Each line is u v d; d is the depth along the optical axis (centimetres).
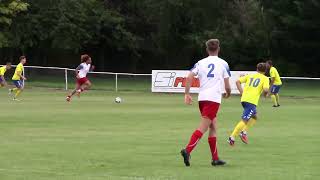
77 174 2267
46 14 12438
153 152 2909
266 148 3127
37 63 14112
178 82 9181
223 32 13100
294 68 13100
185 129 4075
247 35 13012
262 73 3491
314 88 9644
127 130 3991
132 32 14250
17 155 2783
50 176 2219
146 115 5250
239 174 2281
